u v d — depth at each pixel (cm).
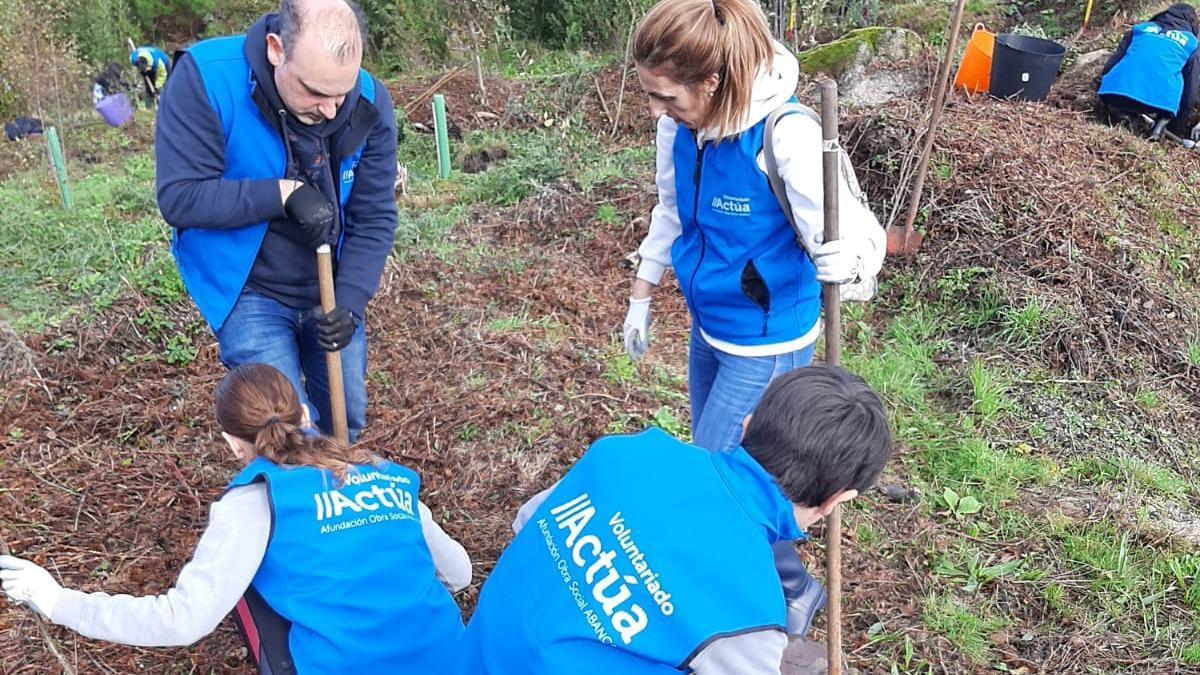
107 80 921
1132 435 420
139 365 446
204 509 358
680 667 158
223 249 275
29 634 295
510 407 417
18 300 489
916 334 494
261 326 286
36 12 927
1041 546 354
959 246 525
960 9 480
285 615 218
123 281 491
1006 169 555
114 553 335
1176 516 374
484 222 615
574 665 164
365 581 222
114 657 290
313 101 248
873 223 243
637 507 169
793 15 829
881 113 602
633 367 456
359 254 296
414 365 456
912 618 321
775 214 249
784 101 239
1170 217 586
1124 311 482
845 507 369
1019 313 479
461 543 348
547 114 817
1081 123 645
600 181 641
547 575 174
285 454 223
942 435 413
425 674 230
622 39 962
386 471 236
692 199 262
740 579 160
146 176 696
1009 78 668
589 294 527
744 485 171
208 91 253
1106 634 318
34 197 644
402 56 1095
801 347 274
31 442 389
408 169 728
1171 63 671
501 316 500
